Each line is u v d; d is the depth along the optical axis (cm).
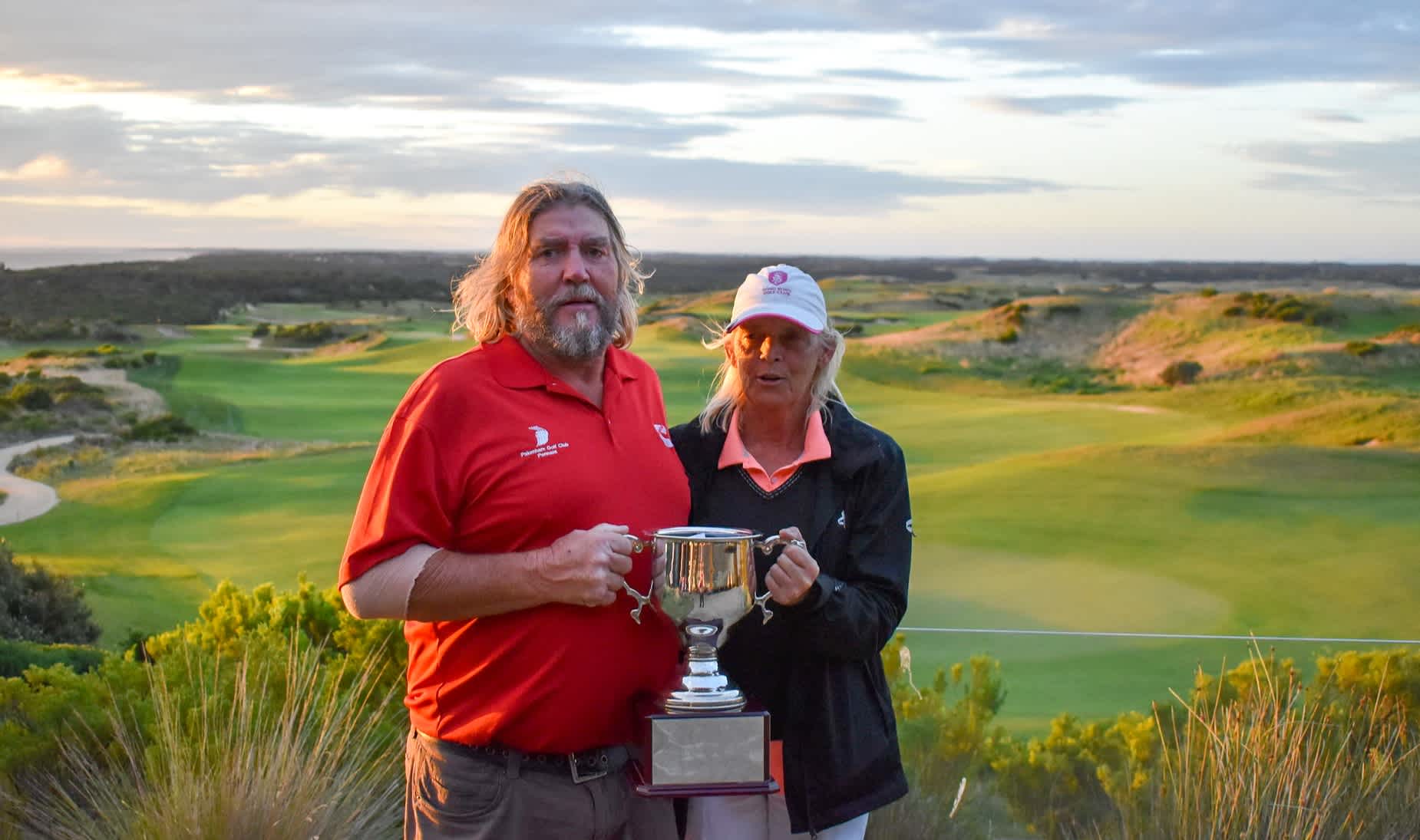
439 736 273
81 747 365
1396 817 357
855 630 276
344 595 265
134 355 7825
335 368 7900
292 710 366
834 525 290
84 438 4450
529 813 268
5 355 7694
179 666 411
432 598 256
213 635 486
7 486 3381
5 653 600
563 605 264
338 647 470
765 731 261
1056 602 1580
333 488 3278
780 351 287
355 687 392
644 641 276
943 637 762
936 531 2188
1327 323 7481
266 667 394
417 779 279
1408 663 411
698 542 258
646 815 288
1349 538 2042
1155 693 657
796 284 289
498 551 266
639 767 273
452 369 269
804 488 294
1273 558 1884
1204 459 2805
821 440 292
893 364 7631
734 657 294
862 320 12275
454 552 262
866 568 288
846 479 292
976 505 2433
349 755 370
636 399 292
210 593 525
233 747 352
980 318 9100
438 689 272
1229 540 2048
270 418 5522
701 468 304
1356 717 400
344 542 2523
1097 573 1794
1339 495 2425
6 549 1305
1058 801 422
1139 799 389
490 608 257
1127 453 2914
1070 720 444
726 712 258
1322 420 4169
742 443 302
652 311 9369
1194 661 718
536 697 264
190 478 3453
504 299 283
